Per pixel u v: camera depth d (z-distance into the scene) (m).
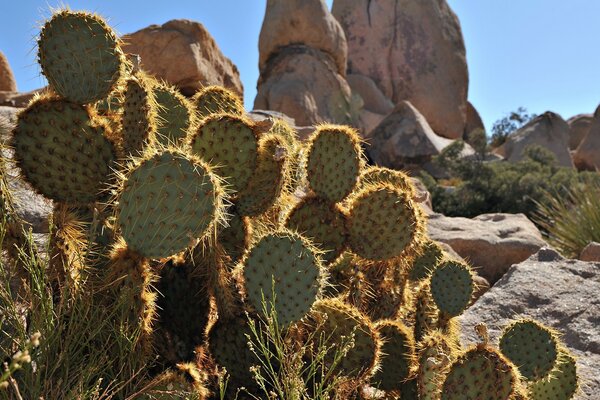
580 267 5.76
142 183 2.46
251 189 3.13
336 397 2.64
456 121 46.66
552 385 3.41
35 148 2.76
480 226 9.68
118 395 2.42
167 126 3.35
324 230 3.47
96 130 2.85
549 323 5.09
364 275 3.62
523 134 37.00
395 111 32.91
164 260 2.63
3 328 2.49
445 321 3.68
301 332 2.84
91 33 2.86
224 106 3.67
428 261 4.21
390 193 3.47
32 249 2.51
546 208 13.06
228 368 2.80
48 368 2.40
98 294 2.58
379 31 46.16
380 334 3.11
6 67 17.52
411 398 3.06
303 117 34.16
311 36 36.56
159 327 2.82
